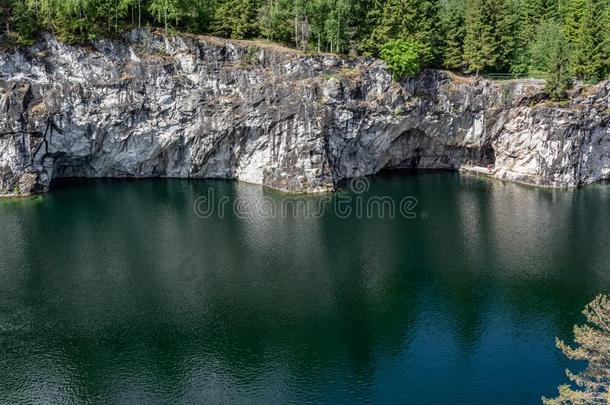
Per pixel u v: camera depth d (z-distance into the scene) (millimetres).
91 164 87000
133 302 50062
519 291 52406
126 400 37969
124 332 45500
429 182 89750
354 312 48969
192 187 84750
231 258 59406
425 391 39031
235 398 38312
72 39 78500
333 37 87812
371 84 87188
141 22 84250
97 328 45938
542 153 87000
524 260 58906
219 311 48812
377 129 88750
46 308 48750
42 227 66875
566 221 70375
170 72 82625
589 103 85375
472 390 39031
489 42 92188
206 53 83625
